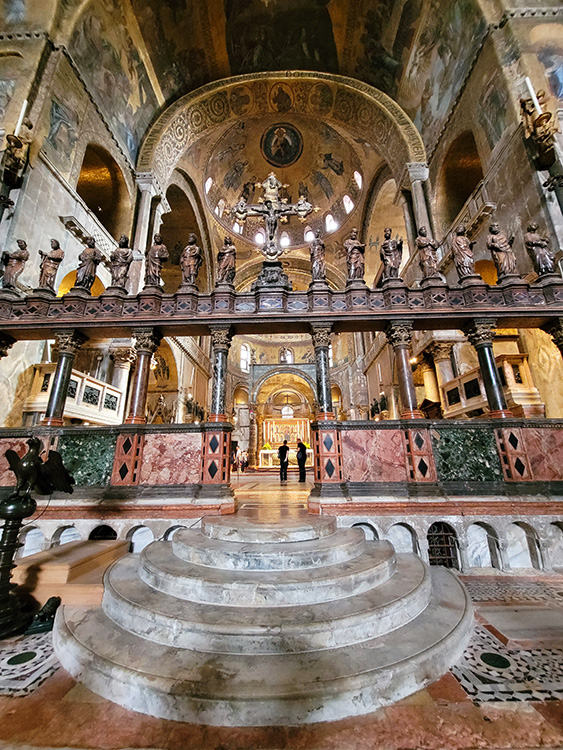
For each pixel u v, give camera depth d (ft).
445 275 38.50
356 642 8.46
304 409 114.01
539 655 8.83
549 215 24.13
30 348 27.07
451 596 11.75
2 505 11.16
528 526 16.74
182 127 49.39
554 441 17.90
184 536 13.70
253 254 85.56
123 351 38.99
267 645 7.95
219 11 44.57
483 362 19.51
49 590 11.93
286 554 11.00
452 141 37.35
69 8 31.55
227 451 18.98
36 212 27.37
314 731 6.25
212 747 5.94
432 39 37.65
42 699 7.32
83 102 33.53
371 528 17.02
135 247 41.37
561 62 27.73
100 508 17.29
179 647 8.30
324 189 76.79
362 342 78.95
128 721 6.61
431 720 6.49
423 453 18.25
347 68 49.29
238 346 107.55
